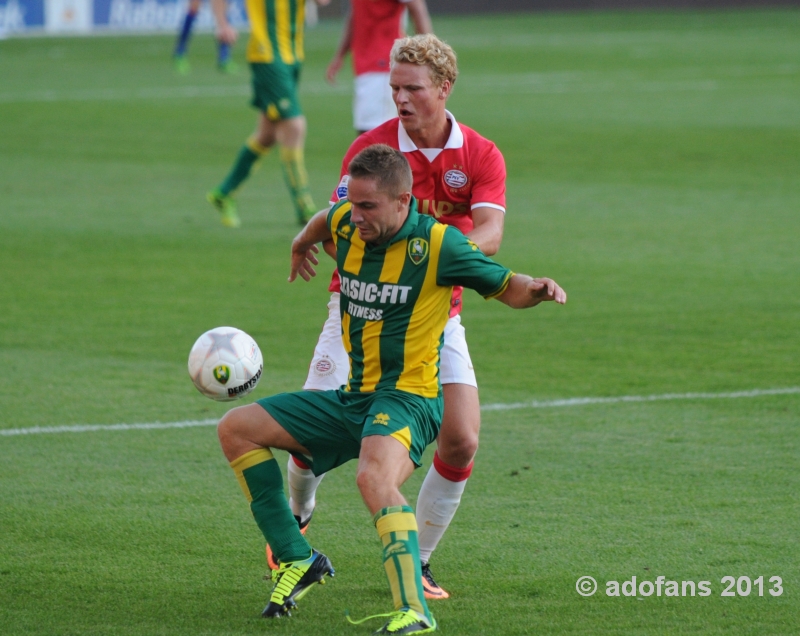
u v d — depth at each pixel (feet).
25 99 254.88
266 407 45.93
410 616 41.34
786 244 122.21
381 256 44.93
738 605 46.98
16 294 102.53
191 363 49.65
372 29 128.98
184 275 110.01
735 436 68.49
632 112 232.94
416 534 42.55
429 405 45.21
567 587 48.91
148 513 57.31
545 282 44.32
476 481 61.72
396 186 43.52
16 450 66.08
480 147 52.19
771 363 82.89
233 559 51.98
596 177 165.37
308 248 50.49
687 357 84.53
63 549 52.75
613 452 65.98
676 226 131.85
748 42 404.77
